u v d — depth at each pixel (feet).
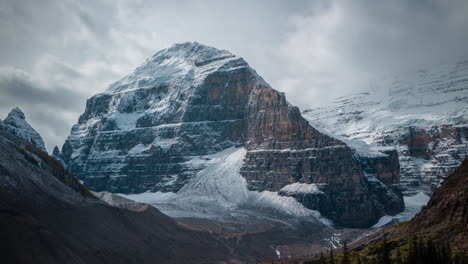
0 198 565.12
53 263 538.88
